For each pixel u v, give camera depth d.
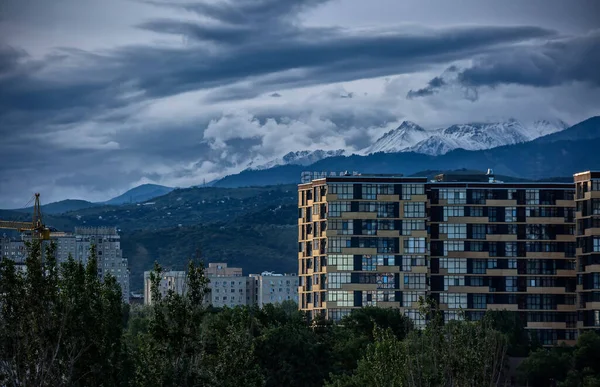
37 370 191.12
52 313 197.25
